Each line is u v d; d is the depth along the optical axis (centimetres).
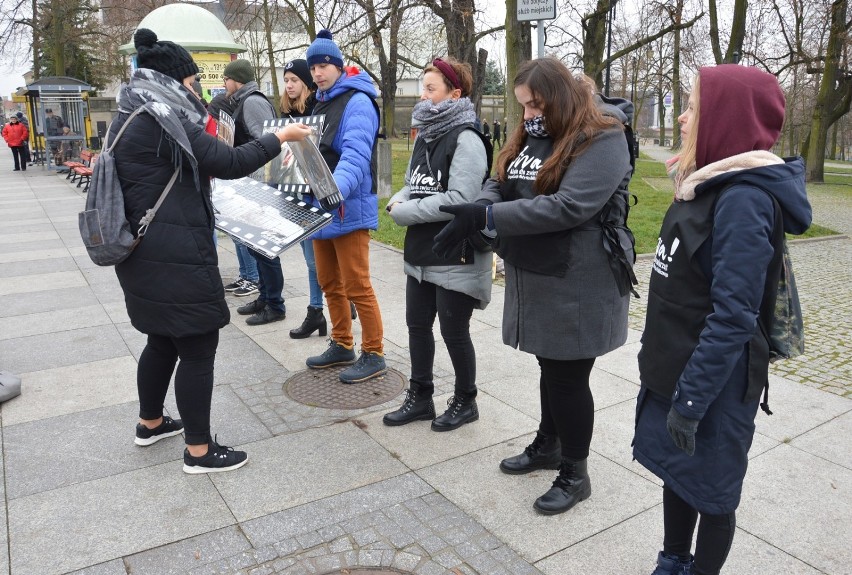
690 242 193
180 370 301
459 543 260
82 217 266
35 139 2386
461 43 1504
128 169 272
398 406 387
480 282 333
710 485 197
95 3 2803
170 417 353
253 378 429
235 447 339
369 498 292
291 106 448
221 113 447
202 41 903
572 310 264
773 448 337
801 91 3362
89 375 432
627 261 268
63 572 243
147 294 281
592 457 329
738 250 178
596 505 287
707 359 182
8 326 534
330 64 379
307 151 319
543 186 258
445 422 354
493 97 4828
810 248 986
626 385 416
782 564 248
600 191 249
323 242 418
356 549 256
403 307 593
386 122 3569
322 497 293
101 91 4078
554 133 259
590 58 1555
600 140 250
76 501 289
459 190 314
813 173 2397
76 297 621
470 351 350
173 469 317
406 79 4753
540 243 265
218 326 294
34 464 321
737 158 183
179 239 278
